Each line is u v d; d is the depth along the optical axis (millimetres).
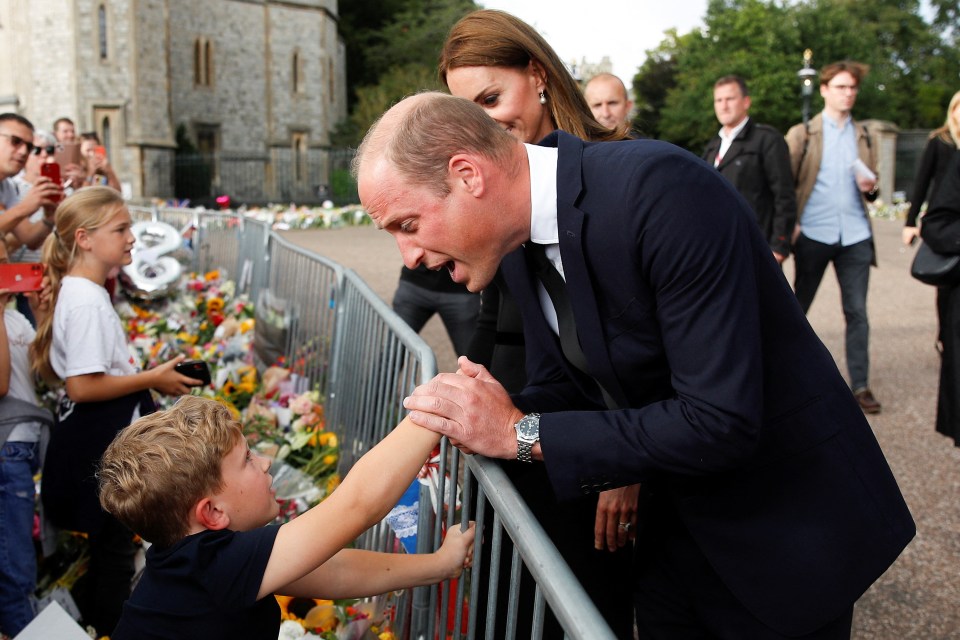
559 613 1032
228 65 43031
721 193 1368
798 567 1523
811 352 1541
